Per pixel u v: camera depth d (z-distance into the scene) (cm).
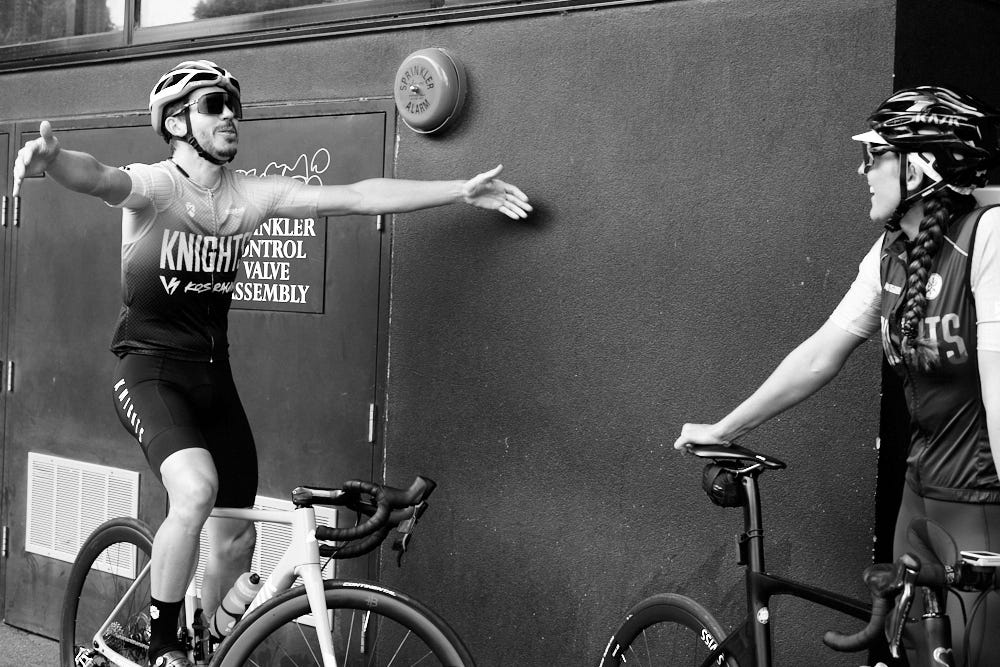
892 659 250
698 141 287
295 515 264
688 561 292
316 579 256
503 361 323
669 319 293
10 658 412
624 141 299
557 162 311
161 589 278
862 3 261
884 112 205
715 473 239
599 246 304
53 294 429
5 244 445
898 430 270
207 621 312
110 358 412
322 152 359
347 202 310
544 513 317
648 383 298
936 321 201
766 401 235
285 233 366
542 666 318
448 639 246
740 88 280
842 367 250
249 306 375
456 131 329
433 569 338
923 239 201
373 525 251
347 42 354
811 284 271
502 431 324
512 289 321
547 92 312
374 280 348
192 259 294
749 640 231
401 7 342
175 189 289
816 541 272
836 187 266
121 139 408
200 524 274
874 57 260
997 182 298
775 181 275
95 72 418
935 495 209
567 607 313
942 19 277
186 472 273
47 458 434
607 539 306
